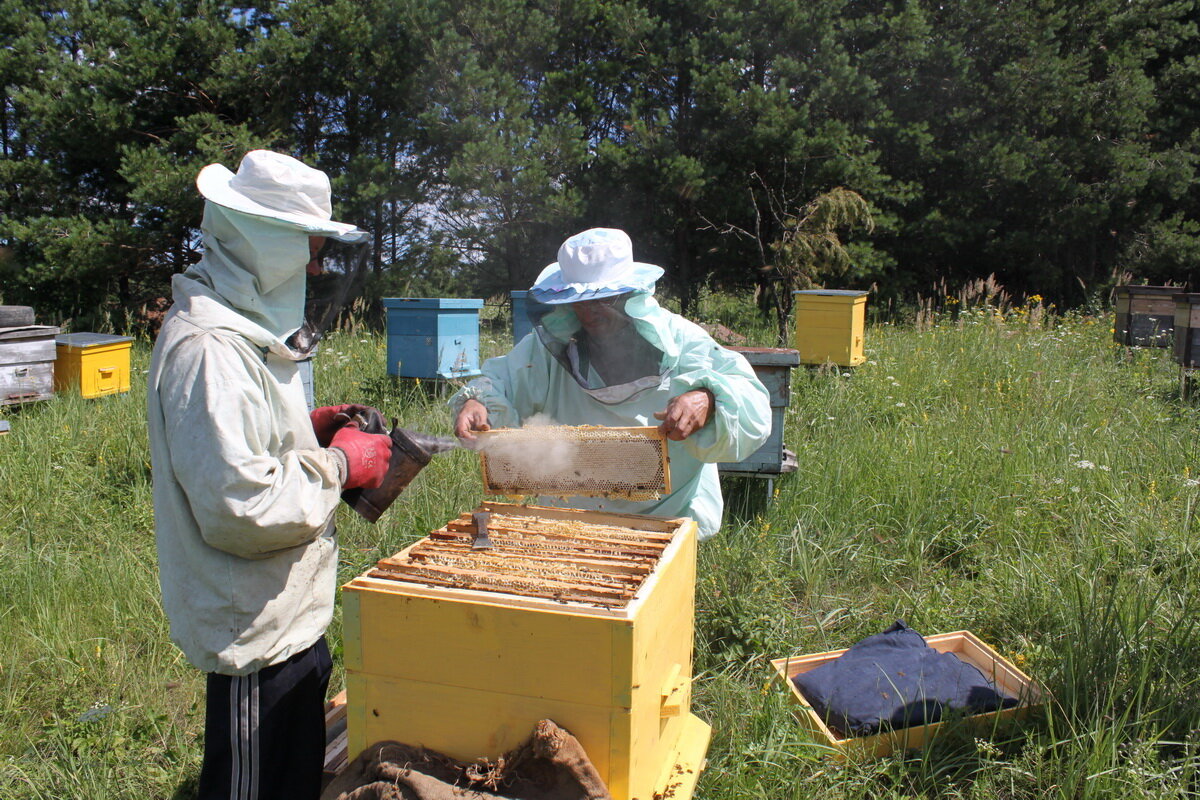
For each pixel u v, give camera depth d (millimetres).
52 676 3061
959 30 16484
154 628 3381
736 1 14617
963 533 4203
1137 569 3625
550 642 1570
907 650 2957
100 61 12602
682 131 15016
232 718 1798
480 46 14211
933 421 6020
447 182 14227
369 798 1608
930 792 2432
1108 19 17234
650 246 16391
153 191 11336
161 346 1695
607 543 1981
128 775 2500
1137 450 5199
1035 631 3311
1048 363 7820
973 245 17516
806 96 15297
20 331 6391
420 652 1663
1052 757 2420
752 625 3246
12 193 13266
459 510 4332
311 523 1685
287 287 1842
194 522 1706
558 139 13711
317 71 13102
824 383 7340
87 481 4996
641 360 2500
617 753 1572
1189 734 2434
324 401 6938
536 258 15625
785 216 14367
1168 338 10125
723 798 2314
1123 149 16562
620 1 15008
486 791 1584
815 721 2652
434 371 6945
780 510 4465
